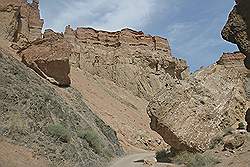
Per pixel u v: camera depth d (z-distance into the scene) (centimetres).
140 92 7988
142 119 6906
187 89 3117
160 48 8975
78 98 4706
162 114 3030
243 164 2223
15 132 2198
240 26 1775
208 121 3019
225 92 3241
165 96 3089
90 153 3009
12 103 2439
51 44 4475
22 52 4572
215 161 2483
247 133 2705
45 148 2286
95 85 7081
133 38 8800
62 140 2562
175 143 3019
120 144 5025
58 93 4003
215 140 2898
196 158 2641
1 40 5084
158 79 8325
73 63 7488
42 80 3844
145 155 4294
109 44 8562
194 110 3036
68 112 3438
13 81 2747
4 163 1814
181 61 9231
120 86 7906
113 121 5844
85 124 3684
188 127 2977
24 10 6288
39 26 6500
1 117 2241
